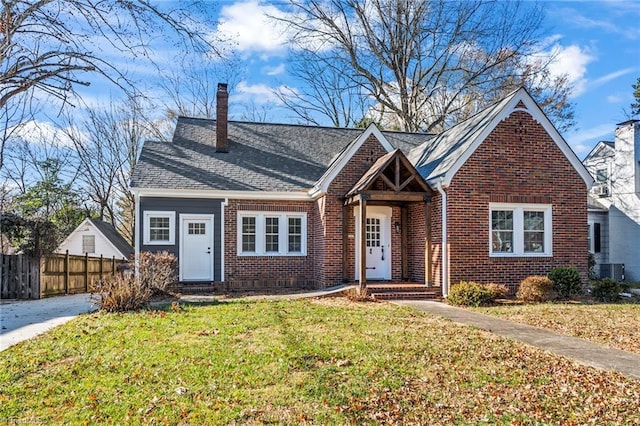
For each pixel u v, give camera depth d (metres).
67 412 4.93
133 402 5.18
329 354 7.06
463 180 14.80
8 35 6.32
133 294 11.95
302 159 19.56
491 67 29.58
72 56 7.20
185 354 7.04
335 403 5.20
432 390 5.64
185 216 16.62
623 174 23.86
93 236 29.52
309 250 17.73
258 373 6.15
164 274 14.80
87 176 33.78
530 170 15.43
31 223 19.05
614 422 4.78
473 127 16.02
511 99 15.32
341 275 16.45
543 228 15.70
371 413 4.97
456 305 13.02
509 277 15.08
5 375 6.11
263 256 17.25
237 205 17.11
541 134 15.59
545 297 13.91
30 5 6.71
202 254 16.80
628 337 8.62
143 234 16.25
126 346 7.60
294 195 17.41
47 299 15.83
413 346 7.63
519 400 5.36
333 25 29.64
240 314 10.71
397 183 14.81
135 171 16.94
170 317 10.33
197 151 19.05
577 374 6.26
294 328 9.07
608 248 24.58
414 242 16.84
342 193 16.62
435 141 18.64
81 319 10.51
